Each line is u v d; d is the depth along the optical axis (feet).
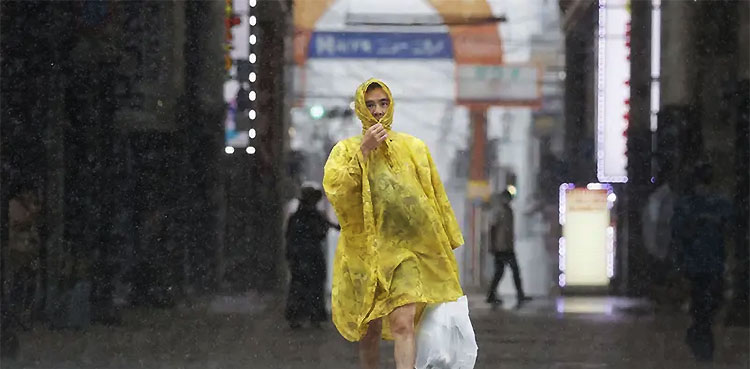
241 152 96.02
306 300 95.30
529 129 98.73
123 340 92.63
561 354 86.99
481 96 98.89
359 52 97.81
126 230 94.17
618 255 95.86
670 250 93.91
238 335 94.07
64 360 90.48
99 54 94.79
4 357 91.15
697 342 90.74
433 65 98.73
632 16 96.89
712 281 92.07
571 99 98.17
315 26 97.25
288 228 95.71
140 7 95.30
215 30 96.07
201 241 94.94
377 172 57.36
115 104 94.63
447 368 56.75
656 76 96.22
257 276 95.35
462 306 57.31
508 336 92.79
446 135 98.94
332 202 57.26
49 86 94.22
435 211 57.98
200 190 95.25
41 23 94.38
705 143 94.38
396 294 55.93
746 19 94.17
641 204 96.02
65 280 92.84
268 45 96.63
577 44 98.02
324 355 88.79
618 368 84.33
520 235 98.58
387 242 56.85
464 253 99.25
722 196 93.09
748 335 90.58
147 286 93.86
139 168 94.73
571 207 97.71
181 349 91.66
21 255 92.63
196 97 95.81
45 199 93.35
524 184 98.89
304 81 96.94
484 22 98.73
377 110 57.93
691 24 95.25
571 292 97.35
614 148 96.99
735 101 94.17
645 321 94.07
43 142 93.86
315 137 96.78
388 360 84.48
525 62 98.68
